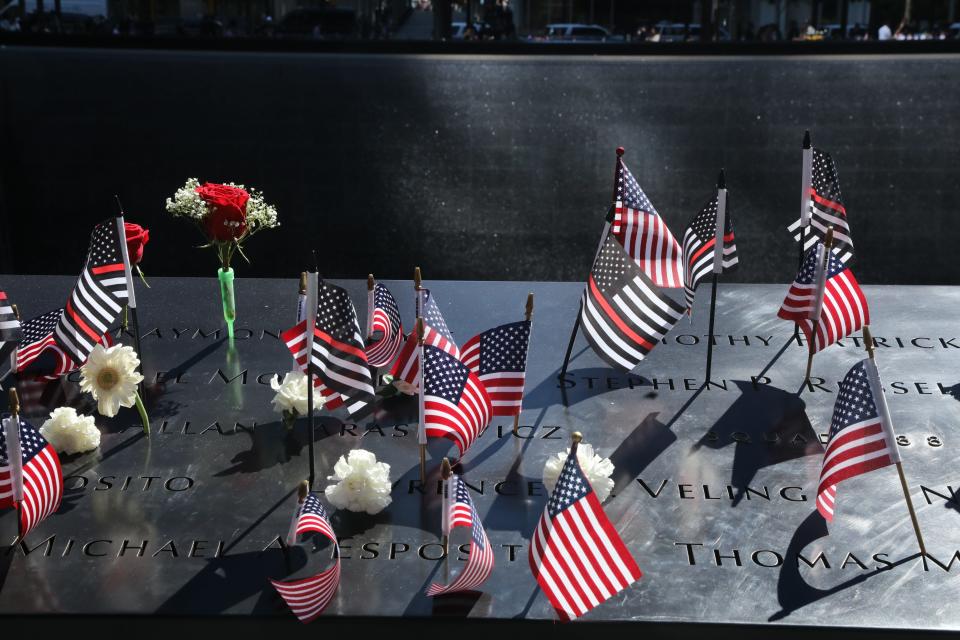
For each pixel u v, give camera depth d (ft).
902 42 49.14
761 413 19.27
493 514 15.97
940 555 14.80
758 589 14.06
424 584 14.19
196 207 21.42
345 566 14.57
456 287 25.86
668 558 14.79
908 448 17.89
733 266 20.57
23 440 15.33
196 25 53.83
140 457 17.67
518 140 50.93
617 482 16.88
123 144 51.01
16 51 49.83
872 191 50.26
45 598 13.82
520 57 50.80
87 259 19.67
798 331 23.04
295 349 17.95
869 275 51.11
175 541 15.16
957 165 49.49
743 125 50.08
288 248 52.31
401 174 51.55
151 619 13.50
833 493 15.47
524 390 20.34
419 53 51.78
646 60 50.06
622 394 20.13
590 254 51.72
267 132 51.21
